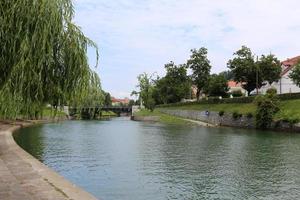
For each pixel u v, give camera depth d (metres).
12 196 11.98
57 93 16.77
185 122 99.56
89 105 17.84
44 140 51.53
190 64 129.50
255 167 30.52
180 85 139.75
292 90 113.88
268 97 72.62
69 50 16.52
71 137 56.53
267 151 40.19
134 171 28.56
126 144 47.38
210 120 97.69
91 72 17.22
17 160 19.88
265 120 71.88
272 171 28.94
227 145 46.25
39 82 15.55
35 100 16.12
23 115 16.80
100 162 32.72
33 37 15.30
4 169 17.03
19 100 15.43
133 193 22.11
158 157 36.03
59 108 17.86
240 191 22.75
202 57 128.25
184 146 45.41
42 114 17.27
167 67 141.38
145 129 77.19
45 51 15.60
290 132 64.69
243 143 48.34
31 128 73.44
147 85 152.00
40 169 17.02
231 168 30.12
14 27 15.42
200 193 22.33
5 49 15.41
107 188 23.23
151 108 146.50
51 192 12.52
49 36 15.70
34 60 15.34
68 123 98.94
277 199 21.22
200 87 131.00
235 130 73.25
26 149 41.44
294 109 68.69
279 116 69.56
